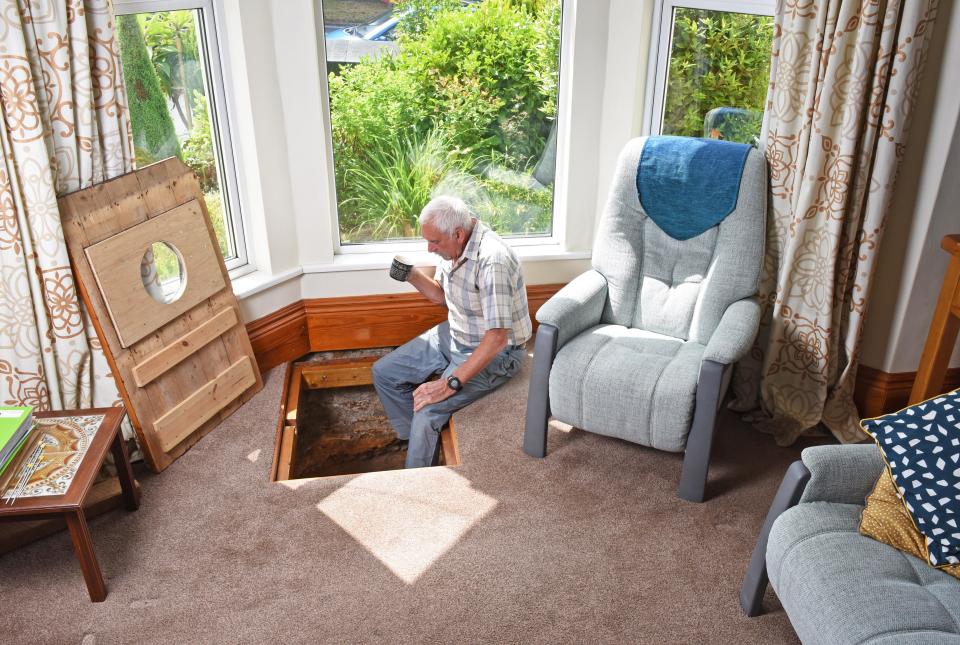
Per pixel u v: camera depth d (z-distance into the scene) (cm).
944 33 231
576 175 316
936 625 143
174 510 226
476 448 258
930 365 240
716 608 192
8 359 217
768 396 272
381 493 235
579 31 293
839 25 227
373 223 321
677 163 254
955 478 161
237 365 277
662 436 227
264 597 195
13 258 208
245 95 273
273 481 241
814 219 249
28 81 198
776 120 254
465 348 278
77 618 188
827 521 168
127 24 245
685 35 296
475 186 324
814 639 150
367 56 293
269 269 300
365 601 194
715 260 251
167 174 250
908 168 249
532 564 206
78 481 185
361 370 320
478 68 303
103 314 225
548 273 330
